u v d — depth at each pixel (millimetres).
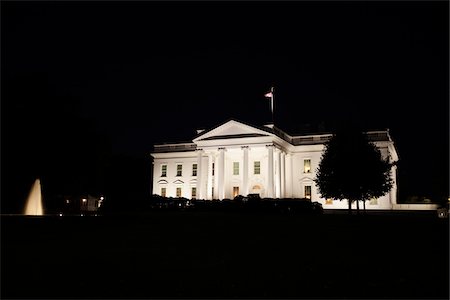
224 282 10484
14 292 9484
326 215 36906
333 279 10844
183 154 70312
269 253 15156
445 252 15359
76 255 14398
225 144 59312
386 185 41031
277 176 59375
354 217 33875
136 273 11461
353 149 40656
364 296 9273
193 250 15883
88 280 10617
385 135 60688
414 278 10953
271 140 56875
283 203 41094
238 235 21703
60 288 9828
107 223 27516
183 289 9805
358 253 15148
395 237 20453
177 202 44656
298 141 66438
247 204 41906
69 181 41438
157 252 15273
